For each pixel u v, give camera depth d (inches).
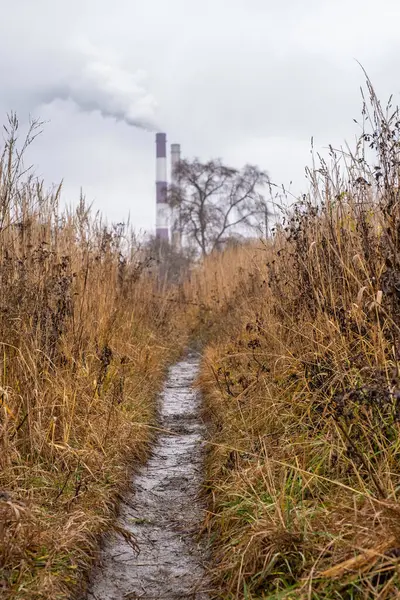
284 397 188.4
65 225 231.1
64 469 162.2
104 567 134.3
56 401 179.9
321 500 133.2
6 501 120.8
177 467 197.8
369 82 150.0
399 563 99.3
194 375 342.0
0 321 172.7
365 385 135.8
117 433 196.1
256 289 353.1
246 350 262.8
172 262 877.2
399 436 131.6
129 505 166.2
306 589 105.0
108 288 274.8
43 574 114.9
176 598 123.2
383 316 150.1
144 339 331.3
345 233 174.6
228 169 1596.9
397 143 146.8
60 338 197.2
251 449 171.6
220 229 1624.0
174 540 148.9
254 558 121.1
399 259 136.0
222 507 153.5
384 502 110.0
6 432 146.8
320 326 180.1
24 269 183.8
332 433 148.4
